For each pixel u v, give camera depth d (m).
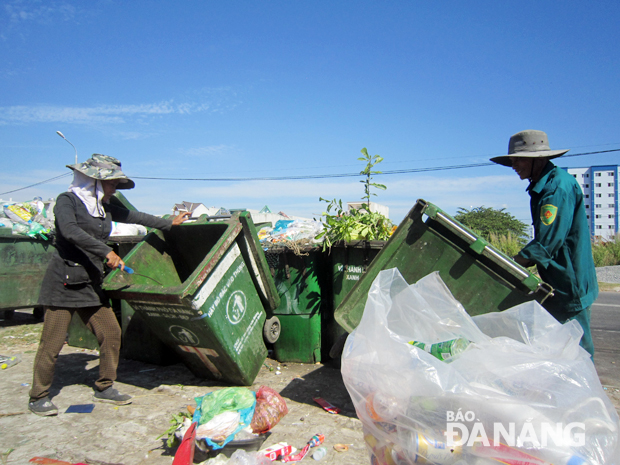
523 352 1.81
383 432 1.73
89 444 2.86
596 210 80.19
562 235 2.96
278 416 2.73
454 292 3.27
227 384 4.00
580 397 1.53
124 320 4.79
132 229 5.39
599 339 6.06
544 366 1.63
